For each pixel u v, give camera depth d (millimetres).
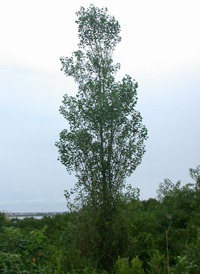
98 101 9453
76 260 6684
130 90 9562
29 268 4992
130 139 9359
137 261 5801
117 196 8844
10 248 5188
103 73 10109
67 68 10211
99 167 8898
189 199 12297
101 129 9344
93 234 8438
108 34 10688
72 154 9258
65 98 9609
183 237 8789
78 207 8867
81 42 10664
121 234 8523
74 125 9484
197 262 5355
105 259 8180
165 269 5496
